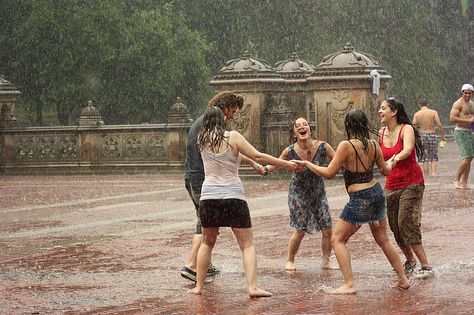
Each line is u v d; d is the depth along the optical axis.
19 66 48.94
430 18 60.16
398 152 10.20
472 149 20.19
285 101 26.09
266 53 53.09
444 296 8.76
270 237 13.41
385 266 10.70
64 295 9.34
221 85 25.53
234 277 10.28
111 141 28.77
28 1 48.16
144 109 50.06
